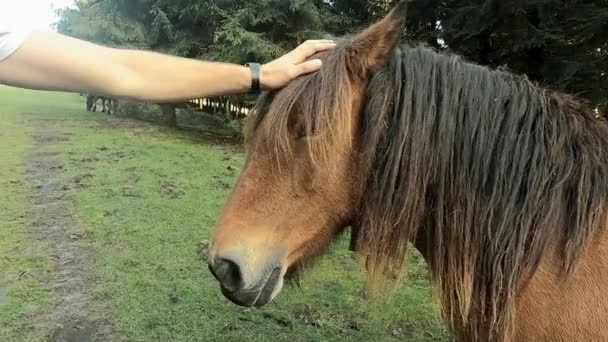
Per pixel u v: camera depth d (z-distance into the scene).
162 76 1.45
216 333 2.90
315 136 1.33
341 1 9.99
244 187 1.41
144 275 3.61
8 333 2.84
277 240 1.39
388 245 1.40
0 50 1.23
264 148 1.40
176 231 4.50
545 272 1.33
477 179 1.36
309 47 1.56
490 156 1.36
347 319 3.09
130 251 4.04
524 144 1.36
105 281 3.51
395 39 1.38
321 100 1.34
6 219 4.77
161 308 3.16
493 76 1.44
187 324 2.99
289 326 3.00
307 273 1.53
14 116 12.80
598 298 1.28
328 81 1.36
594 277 1.29
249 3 9.42
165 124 12.23
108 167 7.11
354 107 1.39
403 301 3.30
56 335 2.84
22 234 4.38
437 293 1.48
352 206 1.43
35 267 3.71
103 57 1.38
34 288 3.37
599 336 1.27
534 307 1.33
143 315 3.06
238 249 1.36
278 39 9.86
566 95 1.52
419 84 1.37
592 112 1.50
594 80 6.04
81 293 3.33
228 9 9.93
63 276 3.58
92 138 9.77
